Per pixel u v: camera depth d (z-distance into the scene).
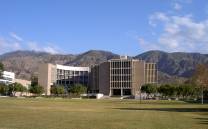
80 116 55.84
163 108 94.81
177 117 56.72
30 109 76.81
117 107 99.38
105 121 46.28
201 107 103.00
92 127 37.72
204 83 149.75
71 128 36.25
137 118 53.22
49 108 83.62
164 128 37.84
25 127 36.12
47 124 40.22
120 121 46.62
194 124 43.44
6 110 70.94
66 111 71.12
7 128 34.59
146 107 101.88
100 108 89.75
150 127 38.88
